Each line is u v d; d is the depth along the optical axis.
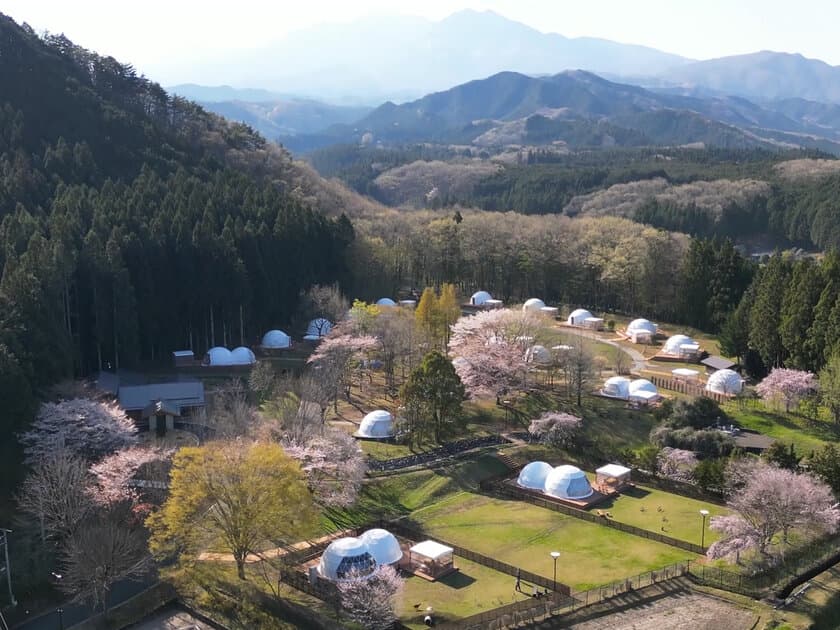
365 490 76.12
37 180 124.56
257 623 53.47
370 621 51.72
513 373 100.81
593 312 159.62
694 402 94.12
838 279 106.06
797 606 55.28
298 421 77.75
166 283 112.75
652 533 67.75
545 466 80.12
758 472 66.56
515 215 189.12
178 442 80.69
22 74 155.62
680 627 53.03
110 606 55.72
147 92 187.50
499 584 59.41
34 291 84.44
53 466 63.25
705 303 142.62
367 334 109.81
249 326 123.75
